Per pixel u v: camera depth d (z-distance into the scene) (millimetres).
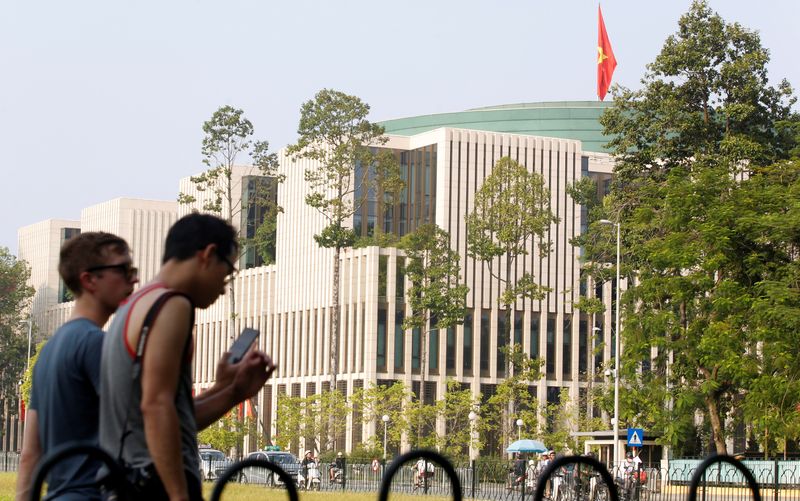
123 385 5094
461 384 94250
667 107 53625
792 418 35688
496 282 96125
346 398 83188
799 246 38000
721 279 40031
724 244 37969
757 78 53344
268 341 107375
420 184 100312
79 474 5520
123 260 6109
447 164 97375
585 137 125500
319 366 98875
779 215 36719
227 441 69000
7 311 141750
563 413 74625
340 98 80188
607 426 73438
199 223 5379
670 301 43531
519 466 43625
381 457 77938
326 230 80688
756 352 38844
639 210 42594
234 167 116688
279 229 107562
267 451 55188
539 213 79312
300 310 103062
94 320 6082
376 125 81125
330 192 100000
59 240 154625
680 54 53531
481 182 98188
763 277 38250
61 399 5609
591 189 83188
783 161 41094
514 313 96188
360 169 99938
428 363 94062
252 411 77938
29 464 6164
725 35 53781
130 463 5133
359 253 95812
